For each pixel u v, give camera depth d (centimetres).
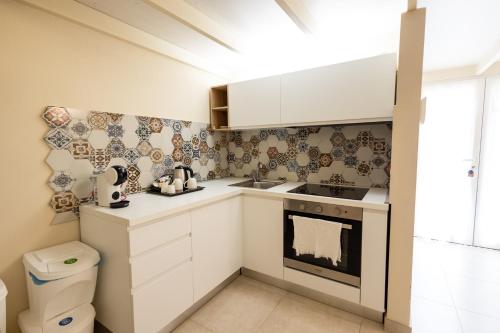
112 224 140
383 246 161
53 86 151
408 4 141
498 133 281
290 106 216
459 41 224
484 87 284
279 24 195
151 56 209
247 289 213
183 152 242
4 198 136
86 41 166
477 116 289
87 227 158
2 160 134
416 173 149
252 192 214
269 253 211
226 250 206
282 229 202
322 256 181
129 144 195
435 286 215
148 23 185
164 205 160
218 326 171
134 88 197
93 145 172
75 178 163
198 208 176
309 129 246
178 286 163
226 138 297
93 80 170
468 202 300
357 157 224
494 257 270
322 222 178
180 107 237
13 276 140
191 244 172
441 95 303
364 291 171
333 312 183
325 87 198
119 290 142
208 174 274
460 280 225
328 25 197
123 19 178
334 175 235
